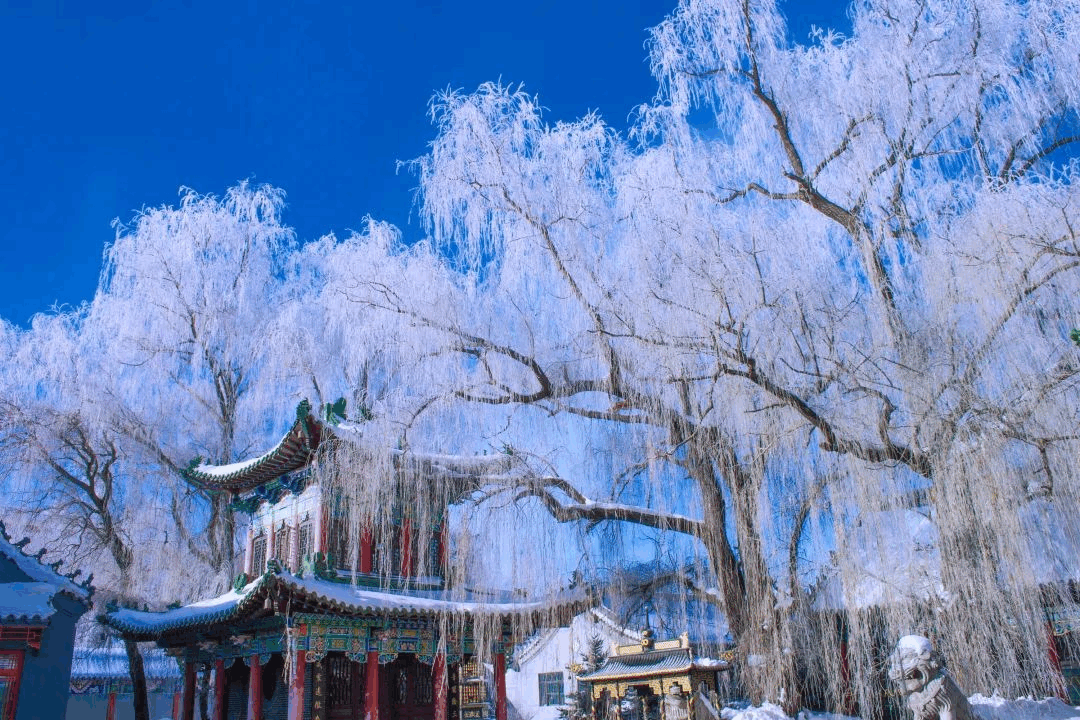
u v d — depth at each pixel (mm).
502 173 21906
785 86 20641
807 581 19859
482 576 23734
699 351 19328
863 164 19891
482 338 22078
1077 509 15758
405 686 27484
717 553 21766
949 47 19219
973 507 16094
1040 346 16766
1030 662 17000
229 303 38625
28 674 21062
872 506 17219
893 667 14258
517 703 50438
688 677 25094
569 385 22281
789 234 19641
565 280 21906
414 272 22453
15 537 35312
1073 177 17938
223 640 26922
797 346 18578
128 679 44625
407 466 22156
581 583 23953
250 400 36531
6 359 35812
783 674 20125
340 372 31234
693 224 19641
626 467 22391
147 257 38000
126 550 36438
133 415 36625
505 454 22547
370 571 25531
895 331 17828
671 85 21547
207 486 30969
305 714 24891
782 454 19031
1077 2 18406
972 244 17641
